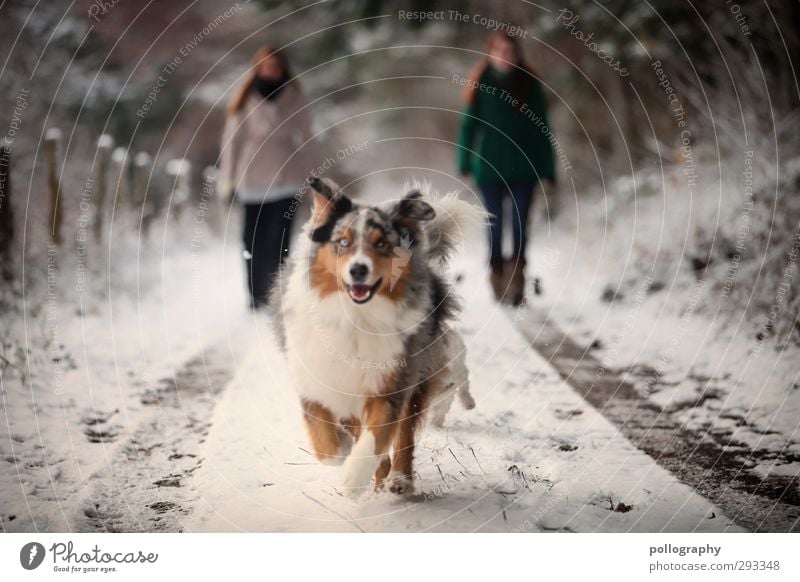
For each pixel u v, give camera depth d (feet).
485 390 18.89
